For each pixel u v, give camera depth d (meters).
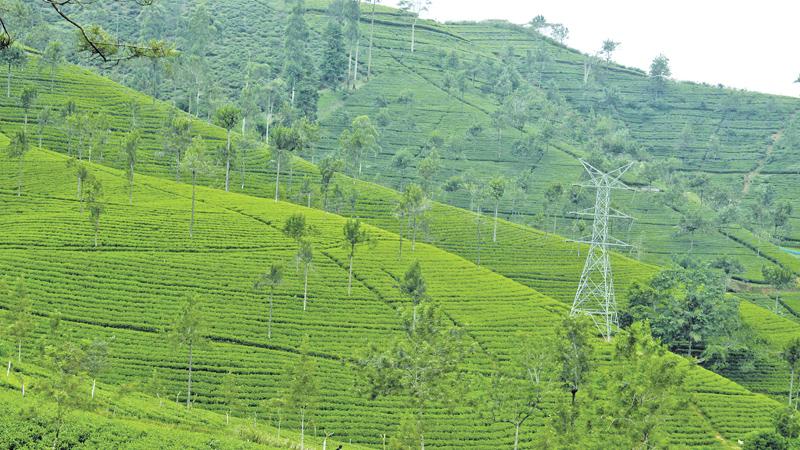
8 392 59.38
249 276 114.75
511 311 119.81
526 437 83.44
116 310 99.06
